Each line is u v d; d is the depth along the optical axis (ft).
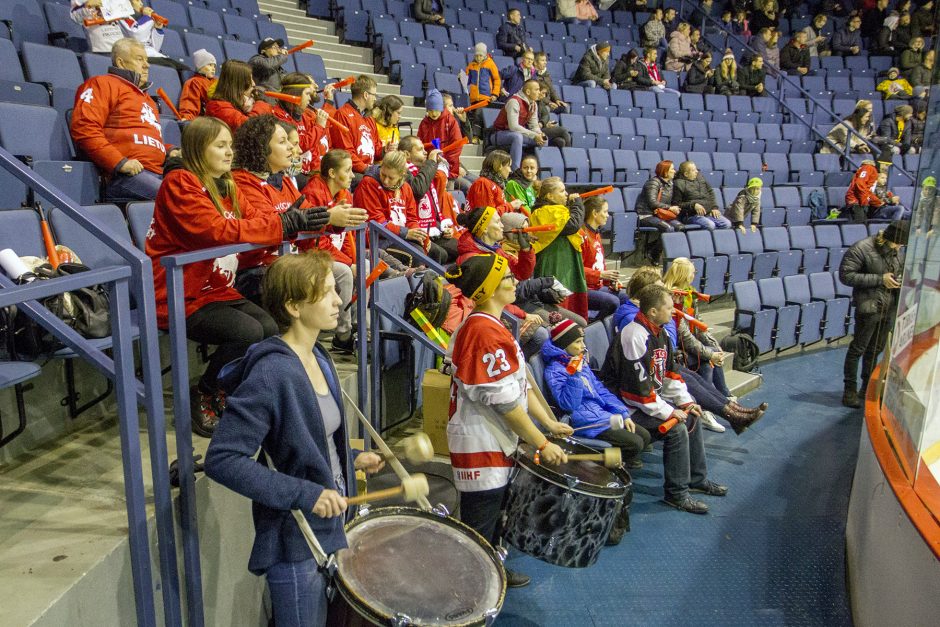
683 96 38.55
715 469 15.51
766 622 10.41
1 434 8.26
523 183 20.53
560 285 15.17
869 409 11.82
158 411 6.14
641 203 27.50
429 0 36.42
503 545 9.51
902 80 43.01
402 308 13.07
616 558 11.88
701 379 15.93
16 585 5.86
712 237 25.85
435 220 17.07
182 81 19.02
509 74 31.55
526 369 9.78
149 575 6.32
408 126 26.22
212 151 7.77
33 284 4.92
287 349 6.16
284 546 6.25
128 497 6.06
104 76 12.67
